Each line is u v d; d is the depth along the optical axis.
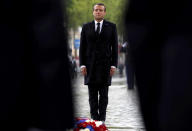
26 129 5.86
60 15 5.73
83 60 12.03
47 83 5.75
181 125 4.93
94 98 12.32
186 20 4.86
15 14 5.61
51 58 5.71
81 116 14.82
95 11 11.71
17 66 5.68
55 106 5.81
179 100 4.89
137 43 5.05
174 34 4.91
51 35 5.68
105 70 11.91
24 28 5.66
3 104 5.71
